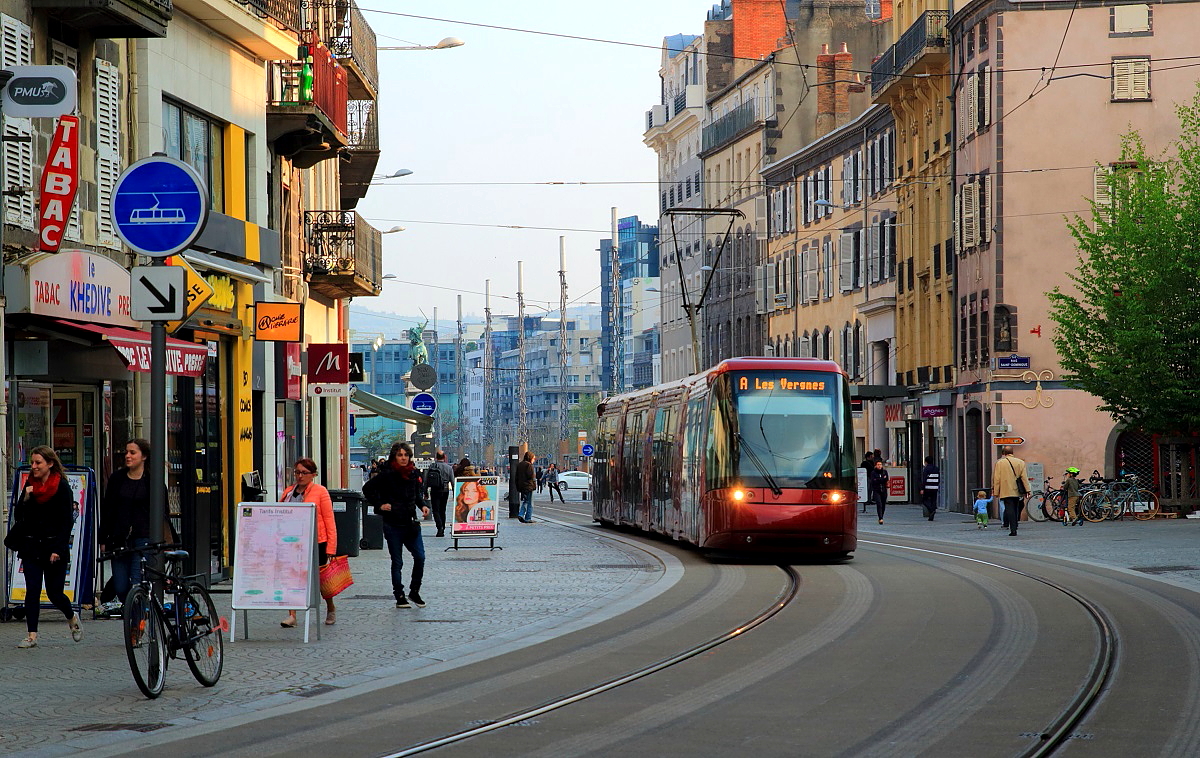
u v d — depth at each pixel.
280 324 28.64
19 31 20.19
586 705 12.88
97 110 22.62
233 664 15.63
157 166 14.38
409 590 23.98
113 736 11.49
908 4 67.19
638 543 37.59
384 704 13.02
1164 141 53.28
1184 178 45.94
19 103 18.42
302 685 14.16
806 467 29.48
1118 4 53.41
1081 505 46.81
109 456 22.56
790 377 30.16
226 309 27.16
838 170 78.19
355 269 39.50
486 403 152.62
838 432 29.83
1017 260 53.69
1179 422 45.41
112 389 22.78
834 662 15.28
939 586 23.80
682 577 26.47
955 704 12.60
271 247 29.89
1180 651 15.60
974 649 16.08
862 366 74.56
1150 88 53.34
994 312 53.84
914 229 65.31
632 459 42.81
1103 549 32.78
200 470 25.52
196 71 26.47
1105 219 52.81
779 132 91.69
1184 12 53.31
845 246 76.06
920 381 64.00
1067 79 53.62
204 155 27.28
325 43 37.28
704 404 31.52
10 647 16.84
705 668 15.08
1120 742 10.87
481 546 36.28
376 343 66.69
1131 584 23.78
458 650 16.73
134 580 17.84
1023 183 53.69
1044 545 34.97
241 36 27.88
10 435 20.02
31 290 19.31
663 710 12.54
